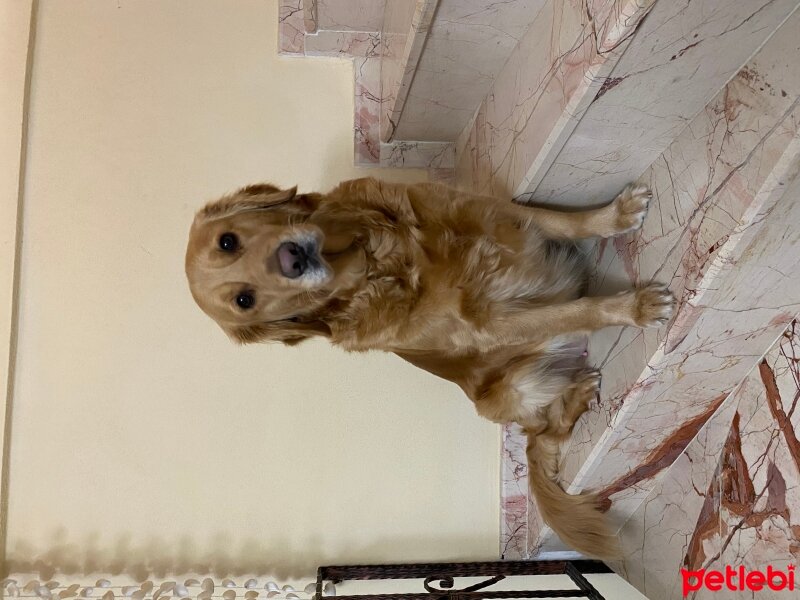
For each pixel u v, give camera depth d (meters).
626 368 0.90
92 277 1.23
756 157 0.66
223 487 1.24
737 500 0.90
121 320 1.24
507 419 1.07
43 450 1.23
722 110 0.72
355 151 1.27
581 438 1.02
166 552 1.23
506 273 0.89
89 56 1.25
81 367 1.23
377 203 0.91
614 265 0.93
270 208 0.89
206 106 1.26
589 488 1.06
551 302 0.94
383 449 1.26
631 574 1.14
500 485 1.27
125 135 1.25
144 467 1.23
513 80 0.96
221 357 1.24
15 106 1.22
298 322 0.93
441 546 1.25
